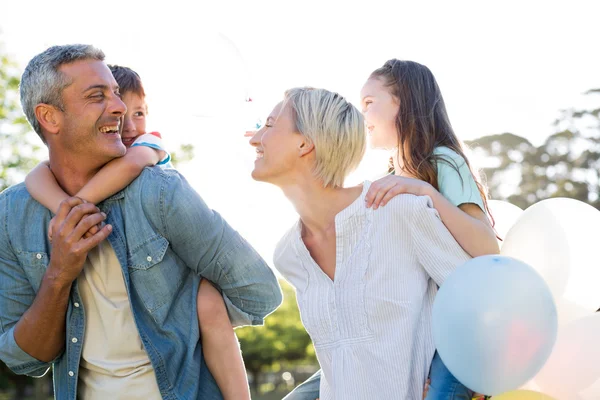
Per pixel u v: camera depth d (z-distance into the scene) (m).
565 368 2.76
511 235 3.02
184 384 2.62
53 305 2.53
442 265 2.73
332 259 2.84
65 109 2.57
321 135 2.74
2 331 2.71
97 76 2.59
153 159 2.77
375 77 3.38
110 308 2.61
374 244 2.74
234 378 2.72
